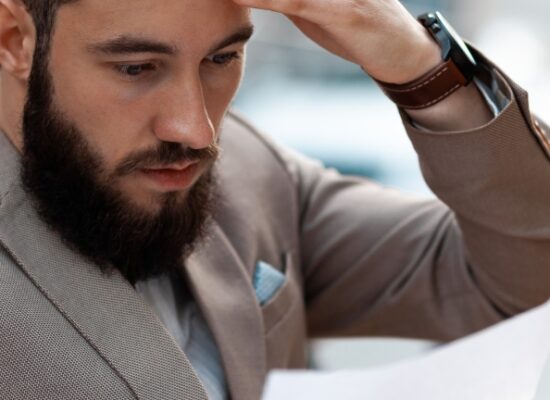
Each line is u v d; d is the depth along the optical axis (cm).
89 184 102
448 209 139
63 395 100
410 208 143
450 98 114
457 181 117
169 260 110
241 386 120
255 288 131
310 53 331
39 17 98
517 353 103
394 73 111
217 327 120
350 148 296
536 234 119
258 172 141
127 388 103
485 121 116
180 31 95
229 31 98
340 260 144
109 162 101
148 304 112
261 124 310
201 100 99
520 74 353
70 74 98
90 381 101
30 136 102
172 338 108
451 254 137
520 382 100
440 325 140
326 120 311
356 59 110
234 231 132
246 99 322
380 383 105
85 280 104
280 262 139
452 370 104
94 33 95
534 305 129
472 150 114
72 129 101
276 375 107
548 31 371
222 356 119
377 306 143
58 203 103
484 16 372
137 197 104
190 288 121
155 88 98
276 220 141
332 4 105
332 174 152
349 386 106
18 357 100
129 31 94
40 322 101
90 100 99
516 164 115
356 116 313
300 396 104
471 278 135
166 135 99
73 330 103
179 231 107
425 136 116
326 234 145
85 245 104
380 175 292
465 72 113
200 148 101
